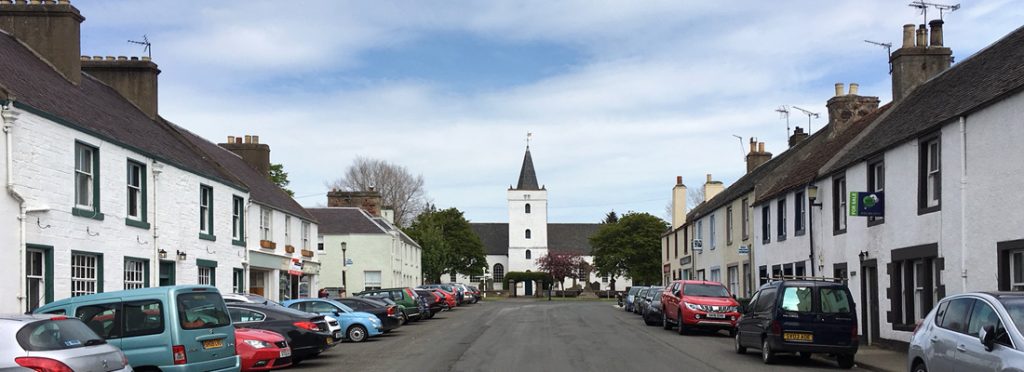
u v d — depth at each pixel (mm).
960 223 17391
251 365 15609
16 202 16562
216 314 13211
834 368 17500
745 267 35375
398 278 59750
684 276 49969
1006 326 9891
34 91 18578
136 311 12375
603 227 95562
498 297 101062
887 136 21953
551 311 48844
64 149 18422
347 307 25406
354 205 63719
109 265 20281
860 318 22828
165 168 23812
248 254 31234
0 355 9133
